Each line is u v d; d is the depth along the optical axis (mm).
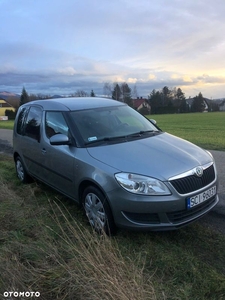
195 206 3754
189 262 3385
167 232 4141
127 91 90438
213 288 2971
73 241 3734
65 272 2996
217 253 3633
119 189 3662
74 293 2752
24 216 4590
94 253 3023
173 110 95125
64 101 5570
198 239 3967
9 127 27141
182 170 3754
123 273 2871
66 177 4613
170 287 2986
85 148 4344
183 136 19812
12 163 8844
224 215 4691
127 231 4105
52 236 3881
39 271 3057
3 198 5285
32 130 5820
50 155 4988
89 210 4227
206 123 39812
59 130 4945
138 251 3645
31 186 6219
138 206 3576
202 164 4031
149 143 4438
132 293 2580
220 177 6633
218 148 11406
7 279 2951
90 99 5812
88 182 4141
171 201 3566
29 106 6344
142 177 3605
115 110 5410
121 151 4125
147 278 3070
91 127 4746
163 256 3504
